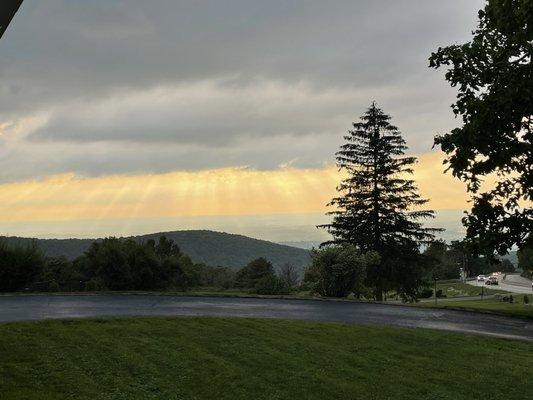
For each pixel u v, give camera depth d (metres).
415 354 10.62
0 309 13.65
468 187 19.27
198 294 19.50
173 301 17.14
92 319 11.34
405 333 12.46
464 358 10.53
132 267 27.28
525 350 11.70
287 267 55.69
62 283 25.38
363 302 19.28
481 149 17.14
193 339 10.24
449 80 18.47
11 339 9.05
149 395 7.07
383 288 38.34
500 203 19.17
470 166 18.56
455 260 140.62
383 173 40.72
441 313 17.02
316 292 23.09
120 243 28.16
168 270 28.75
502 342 12.32
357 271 22.73
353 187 41.06
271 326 12.20
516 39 15.35
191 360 8.77
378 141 41.41
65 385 7.04
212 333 10.89
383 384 8.47
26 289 21.25
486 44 17.86
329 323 13.22
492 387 8.84
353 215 40.78
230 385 7.77
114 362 8.27
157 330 10.76
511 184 19.33
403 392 8.19
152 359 8.62
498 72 17.31
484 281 122.00
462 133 16.91
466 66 17.94
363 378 8.69
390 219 40.25
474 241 19.06
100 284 25.22
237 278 72.94
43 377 7.25
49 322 10.76
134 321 11.55
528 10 14.49
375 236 39.88
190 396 7.22
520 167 18.81
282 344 10.40
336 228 41.06
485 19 18.09
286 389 7.83
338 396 7.76
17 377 7.12
